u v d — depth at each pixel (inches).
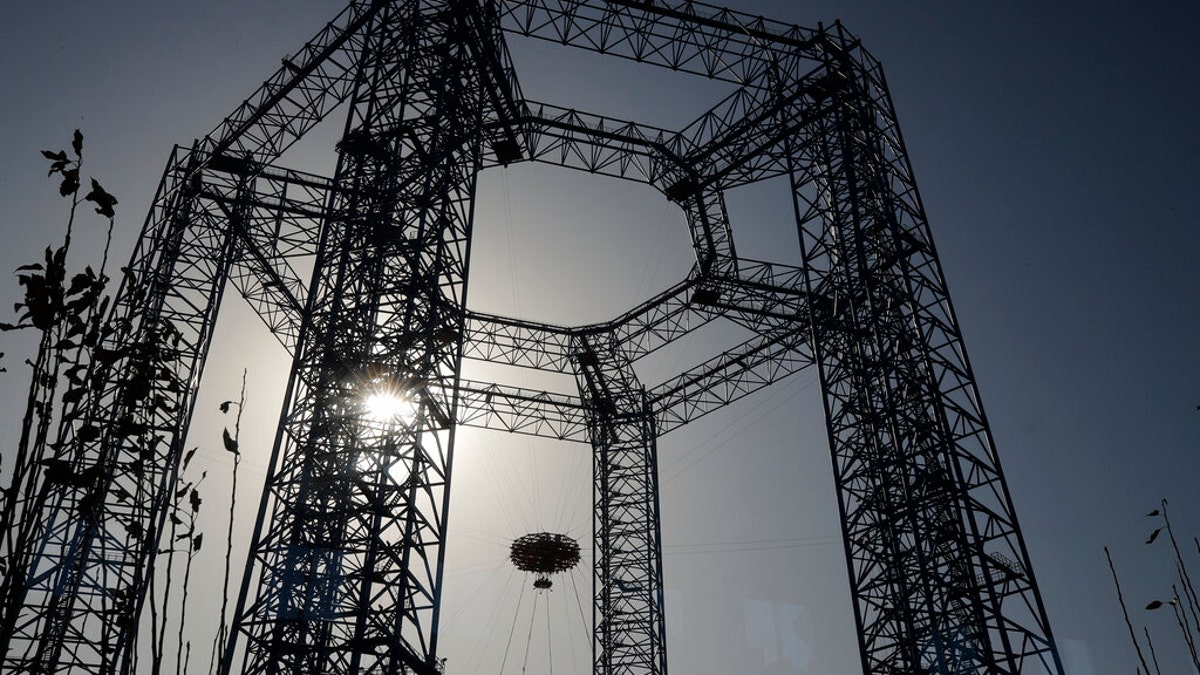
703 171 1389.0
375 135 1008.9
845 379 1080.8
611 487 1694.1
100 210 158.1
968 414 919.7
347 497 827.4
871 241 1077.8
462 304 953.5
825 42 1163.3
